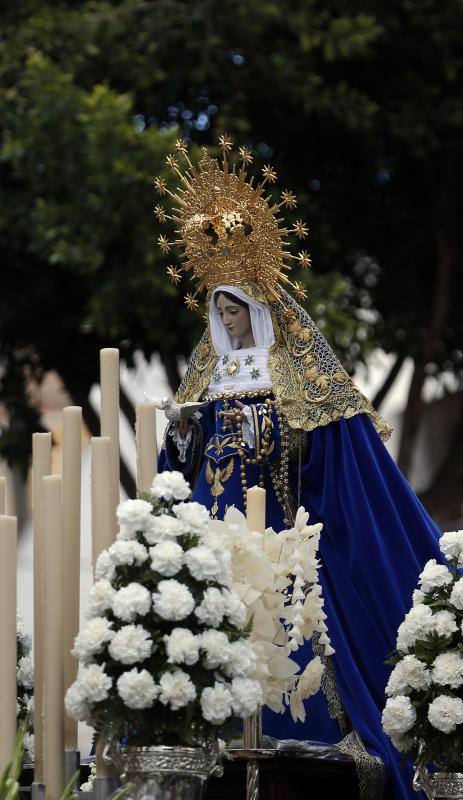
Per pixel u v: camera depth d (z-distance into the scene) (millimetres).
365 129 25656
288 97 25062
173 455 13578
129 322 24094
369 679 12469
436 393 28484
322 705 12320
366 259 27125
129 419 27016
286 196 13391
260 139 25516
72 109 23484
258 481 13195
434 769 11625
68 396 27172
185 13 24422
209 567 9703
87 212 23188
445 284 26766
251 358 13414
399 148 26672
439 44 25953
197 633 9688
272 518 13164
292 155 26172
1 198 24328
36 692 10586
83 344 25922
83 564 25719
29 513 34125
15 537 10117
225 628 9781
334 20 24438
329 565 12844
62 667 10148
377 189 26906
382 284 27078
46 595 10203
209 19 24344
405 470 26547
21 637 12289
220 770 9969
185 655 9453
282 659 10523
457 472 28000
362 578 12609
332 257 26281
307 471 13125
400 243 27109
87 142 23375
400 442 26719
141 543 9859
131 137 22875
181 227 13758
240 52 24734
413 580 12523
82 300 25422
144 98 24953
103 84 24750
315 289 23547
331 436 13062
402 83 26188
